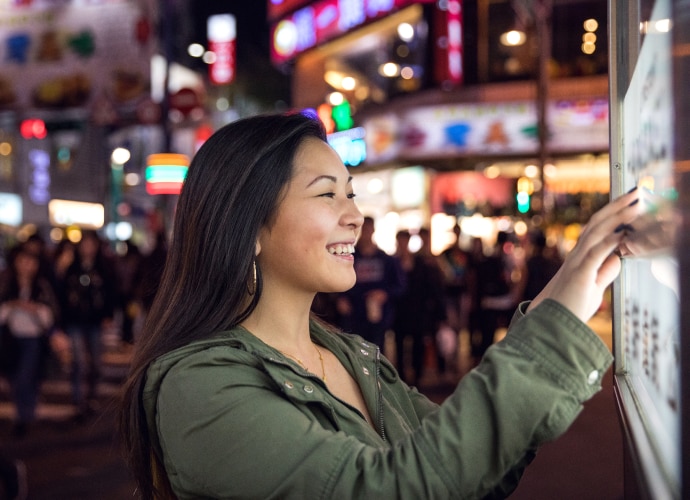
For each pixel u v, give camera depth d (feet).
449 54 48.93
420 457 3.26
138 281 33.60
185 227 4.33
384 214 59.88
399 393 5.09
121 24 46.37
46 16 47.16
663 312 2.67
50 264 23.16
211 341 3.97
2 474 14.05
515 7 48.83
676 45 2.24
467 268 32.48
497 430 3.23
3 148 72.90
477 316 30.48
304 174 4.24
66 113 47.44
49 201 75.41
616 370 4.23
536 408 3.22
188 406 3.68
